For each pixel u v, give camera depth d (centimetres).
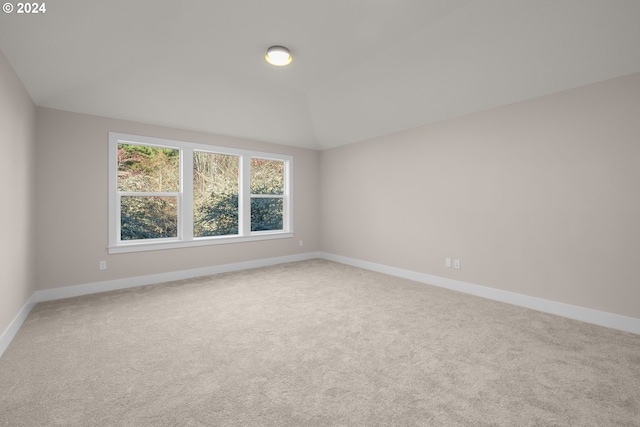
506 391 182
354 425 154
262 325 281
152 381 191
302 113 491
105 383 189
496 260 359
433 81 352
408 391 182
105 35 257
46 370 203
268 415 161
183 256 454
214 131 475
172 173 456
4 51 234
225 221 524
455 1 242
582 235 296
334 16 258
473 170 379
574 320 295
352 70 366
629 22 234
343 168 567
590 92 288
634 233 267
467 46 294
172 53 318
